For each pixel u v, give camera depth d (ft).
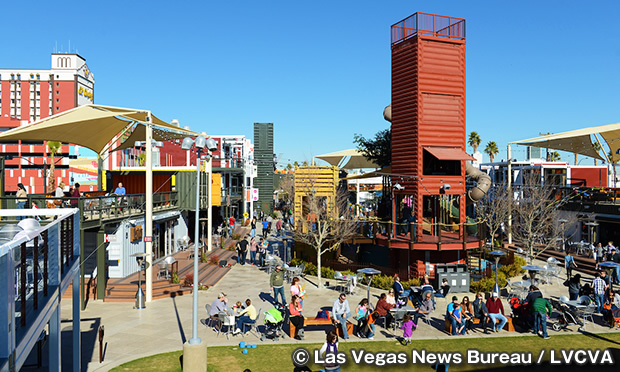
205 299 69.82
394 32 84.28
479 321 55.52
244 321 53.21
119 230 80.94
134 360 44.98
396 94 84.07
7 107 526.98
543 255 106.11
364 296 71.67
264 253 97.81
